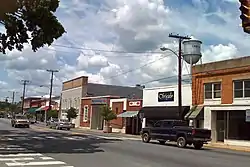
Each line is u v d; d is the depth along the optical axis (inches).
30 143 949.2
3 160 597.9
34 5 898.7
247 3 372.2
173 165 581.0
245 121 1194.6
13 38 952.3
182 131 1002.7
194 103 1392.7
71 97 2842.0
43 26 940.0
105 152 753.6
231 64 1253.1
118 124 2006.6
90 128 2381.9
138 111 1788.9
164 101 1603.1
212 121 1315.2
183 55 1547.7
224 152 911.0
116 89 2819.9
